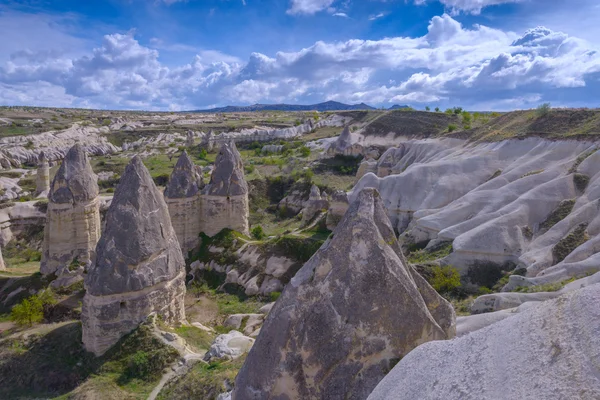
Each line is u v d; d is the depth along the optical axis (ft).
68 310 100.27
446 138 209.15
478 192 140.67
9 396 68.80
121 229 76.89
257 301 111.75
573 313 14.23
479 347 16.76
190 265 131.23
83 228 116.16
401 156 224.33
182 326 82.99
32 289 109.81
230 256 128.06
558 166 137.49
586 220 110.73
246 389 29.37
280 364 28.30
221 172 138.51
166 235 83.20
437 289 107.14
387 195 167.63
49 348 79.36
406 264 32.48
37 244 169.68
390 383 20.72
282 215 211.61
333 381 27.76
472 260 114.32
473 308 82.48
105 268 75.20
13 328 94.58
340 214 132.67
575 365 12.41
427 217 137.90
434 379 17.35
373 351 28.12
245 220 142.20
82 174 116.47
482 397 14.11
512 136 169.17
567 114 167.02
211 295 117.60
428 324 29.04
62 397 66.64
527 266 106.52
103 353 74.90
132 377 69.15
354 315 28.35
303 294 29.30
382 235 32.09
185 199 134.92
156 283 79.30
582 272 88.84
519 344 15.02
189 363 68.95
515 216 120.37
